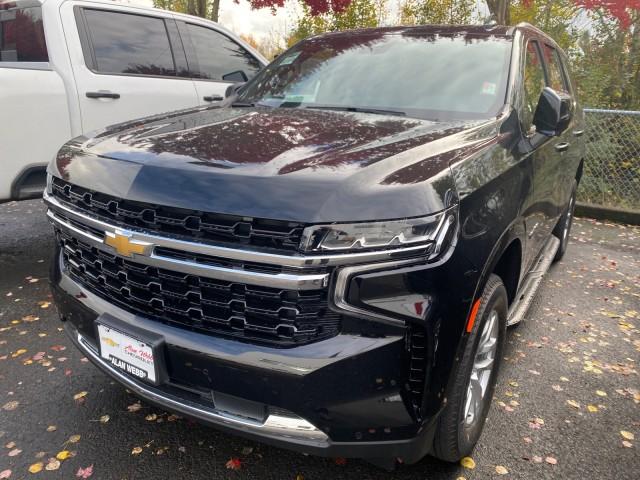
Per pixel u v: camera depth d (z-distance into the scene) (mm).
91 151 2219
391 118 2619
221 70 5742
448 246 1751
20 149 3984
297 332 1727
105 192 1947
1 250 4922
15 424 2514
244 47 6109
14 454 2316
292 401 1726
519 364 3221
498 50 3047
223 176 1787
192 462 2301
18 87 3947
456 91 2830
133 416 2596
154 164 1928
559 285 4613
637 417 2729
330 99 3020
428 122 2535
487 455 2391
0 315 3648
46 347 3244
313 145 2074
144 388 2059
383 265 1653
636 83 8914
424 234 1676
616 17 8680
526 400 2840
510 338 3559
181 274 1841
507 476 2266
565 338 3598
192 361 1850
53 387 2820
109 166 2035
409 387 1743
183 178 1823
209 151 1999
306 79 3262
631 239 6309
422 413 1771
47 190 2391
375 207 1657
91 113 4438
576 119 4367
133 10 4953
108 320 2062
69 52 4348
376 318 1663
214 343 1812
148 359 1938
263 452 2375
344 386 1688
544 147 2939
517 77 2889
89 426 2514
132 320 1999
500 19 8422
